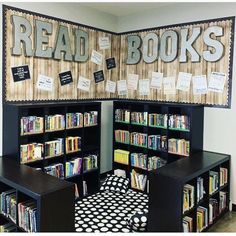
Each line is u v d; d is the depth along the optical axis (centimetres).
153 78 454
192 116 371
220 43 376
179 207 272
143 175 433
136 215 326
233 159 372
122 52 497
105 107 488
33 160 342
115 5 430
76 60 430
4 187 299
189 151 376
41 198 226
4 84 338
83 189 408
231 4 363
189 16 406
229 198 377
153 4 421
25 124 330
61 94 410
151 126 420
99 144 430
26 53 358
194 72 404
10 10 339
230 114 371
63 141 379
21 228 262
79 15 429
